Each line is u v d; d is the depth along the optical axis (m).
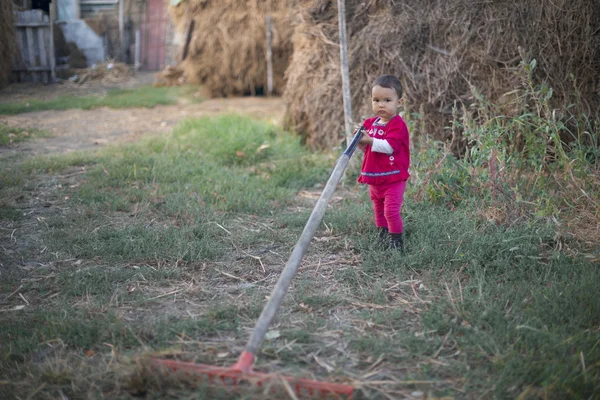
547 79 5.91
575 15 5.74
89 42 16.95
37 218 5.01
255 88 14.00
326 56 7.37
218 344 3.02
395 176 4.16
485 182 5.00
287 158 7.08
